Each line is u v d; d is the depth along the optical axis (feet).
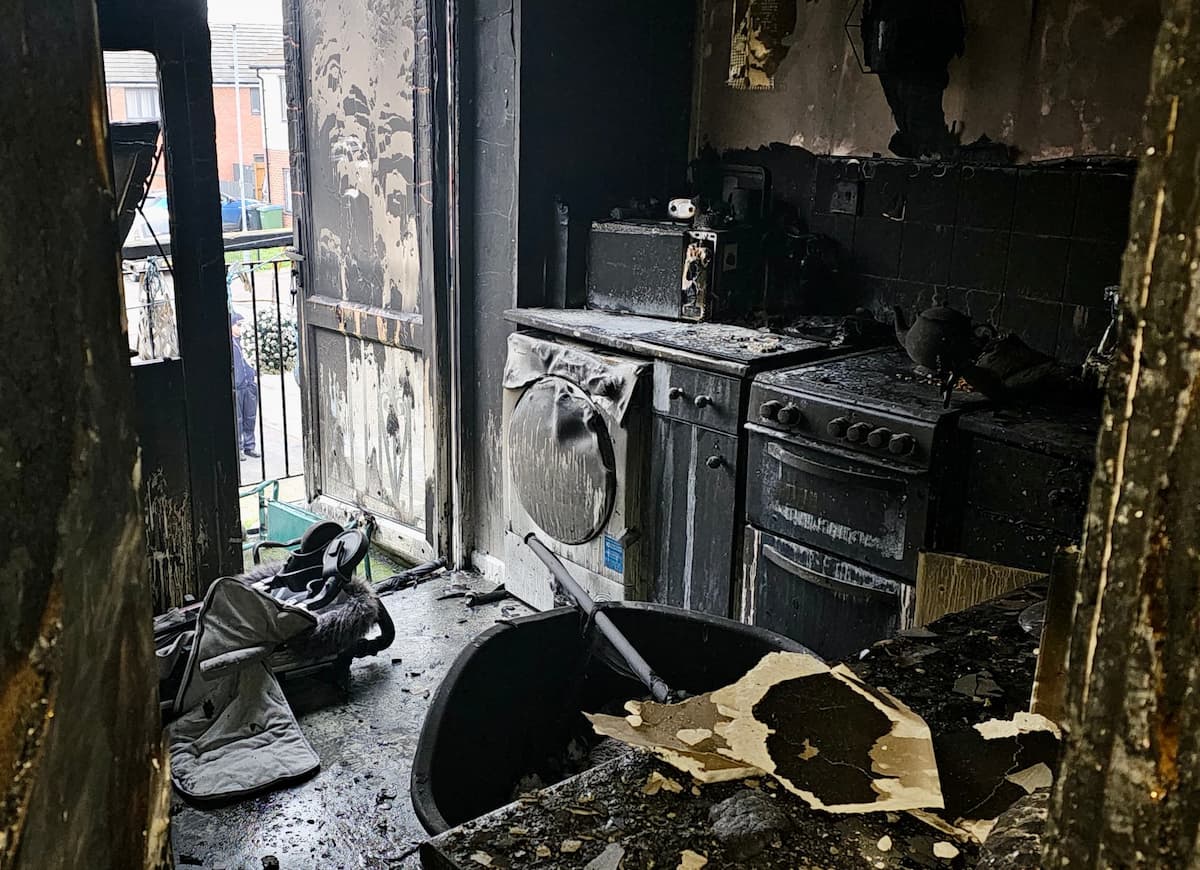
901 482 8.23
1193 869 1.15
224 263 9.84
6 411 0.92
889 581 8.43
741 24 11.58
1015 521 7.95
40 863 0.97
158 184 13.66
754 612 9.59
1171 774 1.14
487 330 11.95
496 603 11.85
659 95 12.05
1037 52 9.32
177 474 9.91
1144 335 1.09
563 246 11.39
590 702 6.51
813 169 11.25
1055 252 9.47
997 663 4.53
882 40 9.81
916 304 10.56
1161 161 1.05
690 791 3.53
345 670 9.80
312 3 12.41
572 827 3.35
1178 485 1.08
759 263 11.09
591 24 11.25
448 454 12.44
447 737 5.26
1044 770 3.69
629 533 10.32
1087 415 8.23
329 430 13.89
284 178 32.22
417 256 12.07
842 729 3.92
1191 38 1.01
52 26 0.96
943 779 3.65
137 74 17.56
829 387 8.77
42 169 0.95
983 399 8.50
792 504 9.02
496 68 11.08
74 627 1.03
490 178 11.47
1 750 0.92
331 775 8.46
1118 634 1.16
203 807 7.93
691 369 9.64
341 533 10.32
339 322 13.12
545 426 10.75
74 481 1.02
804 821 3.40
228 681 8.80
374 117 12.09
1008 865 2.81
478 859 3.18
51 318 0.97
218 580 8.74
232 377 10.16
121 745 1.15
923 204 10.34
